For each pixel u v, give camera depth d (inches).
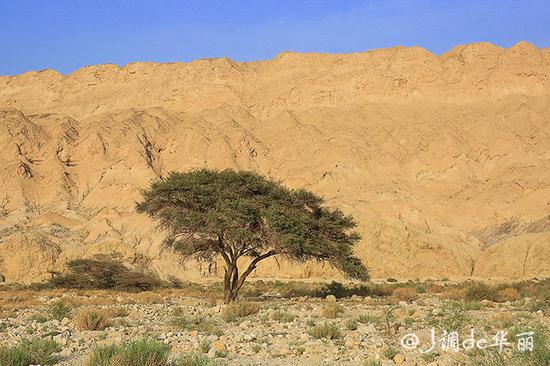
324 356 556.1
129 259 2105.1
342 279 2037.4
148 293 1492.4
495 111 4982.8
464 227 3784.5
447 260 2178.9
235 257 1256.2
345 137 4756.4
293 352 571.8
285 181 4296.3
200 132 4815.5
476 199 4001.0
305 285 1736.0
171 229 1293.1
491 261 2199.8
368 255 2128.4
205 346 590.9
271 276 2148.1
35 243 2255.2
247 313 908.0
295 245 1197.7
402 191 4131.4
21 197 4274.1
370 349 579.8
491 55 5452.8
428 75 5374.0
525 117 4781.0
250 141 4766.2
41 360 537.0
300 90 5487.2
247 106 5556.1
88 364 499.5
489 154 4552.2
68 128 5064.0
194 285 1930.4
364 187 4222.4
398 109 5172.2
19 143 4776.1
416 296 1220.5
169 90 5871.1
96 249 2169.0
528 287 1332.4
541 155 4436.5
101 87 6456.7
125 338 654.5
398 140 4805.6
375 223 2175.2
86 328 761.6
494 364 462.0
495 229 3698.3
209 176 1295.5
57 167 4566.9
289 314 889.5
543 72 5172.2
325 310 897.5
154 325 799.7
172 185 1237.7
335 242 1286.9
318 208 1332.4
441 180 4335.6
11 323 840.9
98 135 4872.0
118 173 4512.8
